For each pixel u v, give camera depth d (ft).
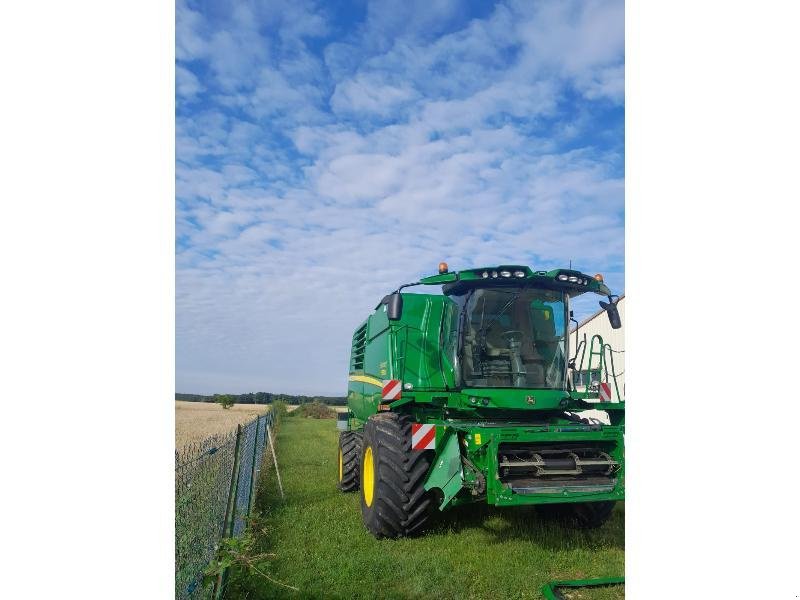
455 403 21.15
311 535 21.08
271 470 38.47
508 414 21.15
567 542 19.89
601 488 18.13
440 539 20.06
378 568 17.26
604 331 47.42
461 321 21.36
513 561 17.74
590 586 15.99
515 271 20.97
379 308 30.14
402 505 19.79
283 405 127.54
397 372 25.31
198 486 12.75
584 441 19.07
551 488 17.88
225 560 13.55
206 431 69.72
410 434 20.63
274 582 16.22
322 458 45.21
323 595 15.44
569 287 21.91
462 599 15.15
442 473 19.48
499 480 17.52
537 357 21.52
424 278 20.95
